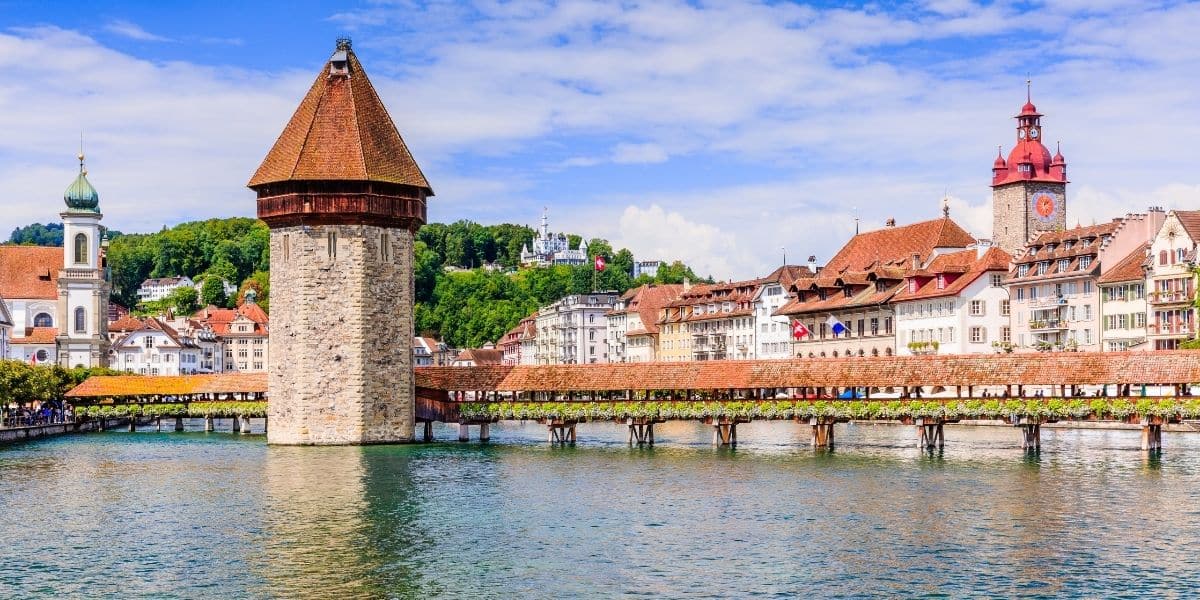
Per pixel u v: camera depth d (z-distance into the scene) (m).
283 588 50.75
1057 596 48.56
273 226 105.62
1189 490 72.12
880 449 99.94
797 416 99.00
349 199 103.56
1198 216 130.25
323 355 104.12
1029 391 133.00
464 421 109.31
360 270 104.31
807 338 177.62
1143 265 132.88
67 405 140.25
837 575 52.03
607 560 55.09
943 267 152.62
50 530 62.91
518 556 56.09
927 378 96.12
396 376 106.44
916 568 53.06
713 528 62.12
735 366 103.44
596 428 136.75
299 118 106.75
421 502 70.94
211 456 98.25
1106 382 90.56
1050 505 67.44
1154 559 54.19
